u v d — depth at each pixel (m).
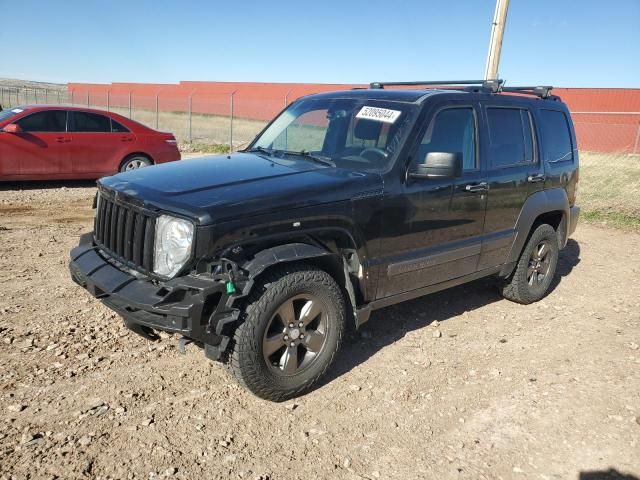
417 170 4.06
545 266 5.73
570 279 6.64
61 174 10.48
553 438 3.35
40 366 3.81
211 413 3.41
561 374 4.17
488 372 4.16
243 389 3.71
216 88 42.16
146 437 3.13
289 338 3.51
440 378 4.03
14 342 4.11
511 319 5.25
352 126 4.42
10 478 2.73
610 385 4.02
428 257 4.29
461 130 4.57
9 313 4.61
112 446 3.04
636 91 26.53
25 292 5.09
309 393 3.74
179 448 3.06
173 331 3.14
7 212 8.52
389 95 4.57
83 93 47.88
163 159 11.55
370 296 4.00
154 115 36.47
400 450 3.18
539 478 3.00
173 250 3.21
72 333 4.32
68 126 10.52
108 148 10.86
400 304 5.48
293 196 3.44
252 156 4.51
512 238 5.09
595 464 3.13
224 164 4.15
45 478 2.75
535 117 5.40
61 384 3.61
